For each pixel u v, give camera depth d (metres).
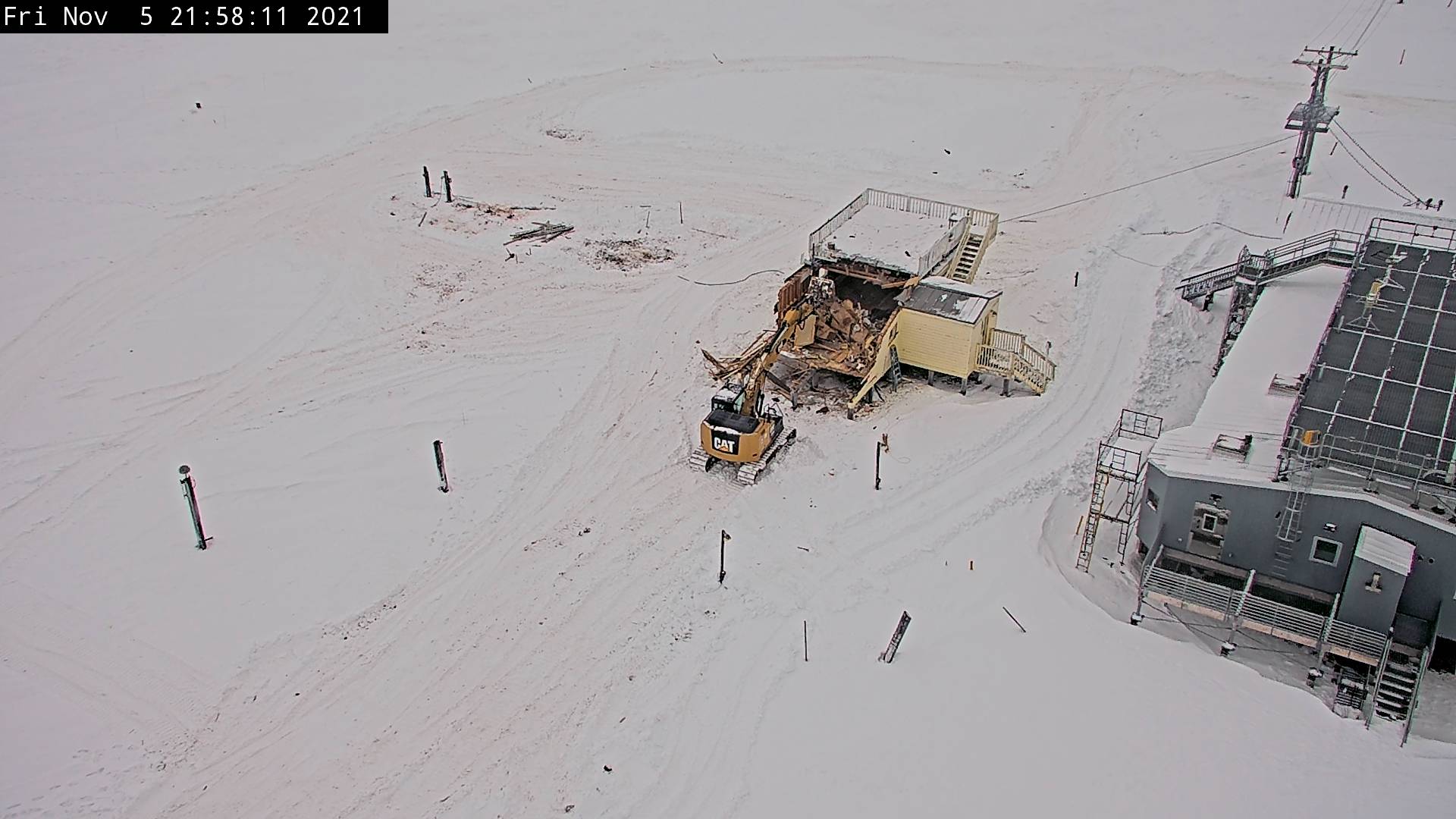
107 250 40.94
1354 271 31.42
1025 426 31.50
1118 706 22.02
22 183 45.94
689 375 34.25
